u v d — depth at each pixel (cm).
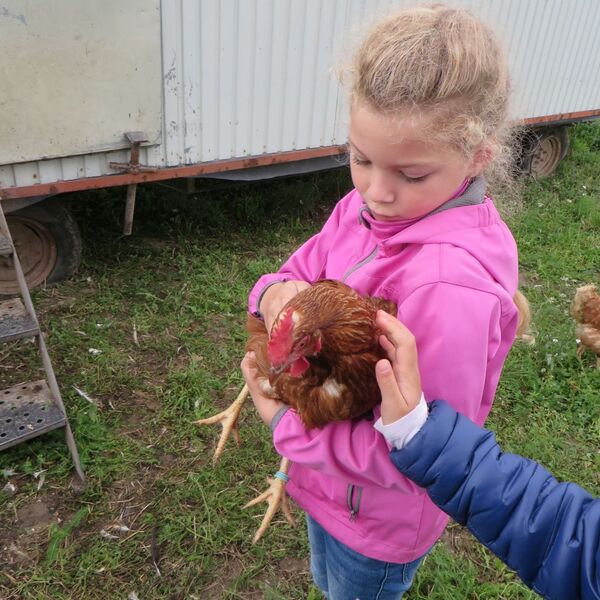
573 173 824
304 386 140
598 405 387
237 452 327
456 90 110
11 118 359
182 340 413
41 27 346
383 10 141
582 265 590
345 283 152
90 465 311
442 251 127
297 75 490
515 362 417
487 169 134
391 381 113
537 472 113
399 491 143
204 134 455
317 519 171
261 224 586
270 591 260
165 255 505
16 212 413
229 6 424
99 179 411
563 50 716
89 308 431
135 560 270
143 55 393
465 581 271
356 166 128
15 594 253
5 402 319
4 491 295
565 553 103
